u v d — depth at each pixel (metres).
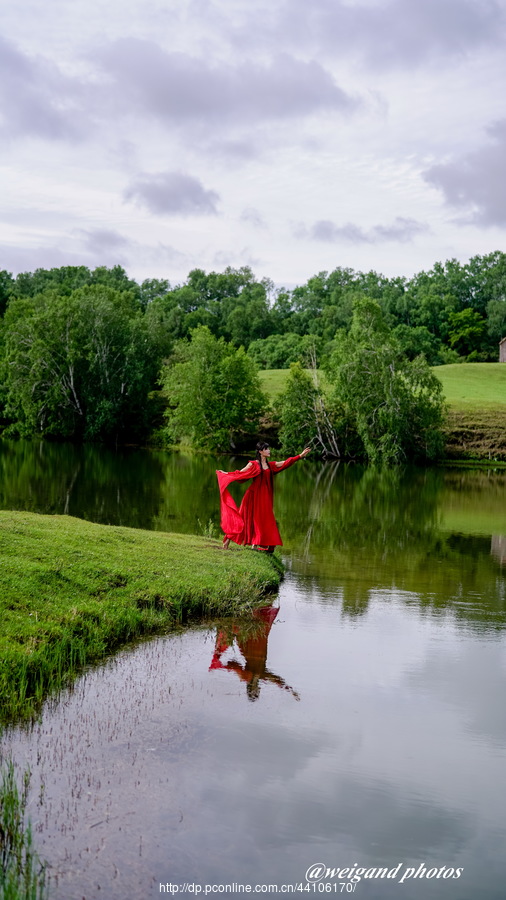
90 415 63.94
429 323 129.12
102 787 5.66
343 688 8.13
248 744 6.57
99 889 4.50
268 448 14.73
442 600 12.83
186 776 5.91
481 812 5.63
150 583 11.12
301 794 5.74
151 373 72.25
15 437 65.00
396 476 44.38
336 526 22.48
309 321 130.12
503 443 57.94
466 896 4.65
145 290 162.00
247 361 60.94
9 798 5.30
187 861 4.82
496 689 8.27
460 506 29.97
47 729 6.68
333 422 58.56
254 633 10.19
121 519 21.36
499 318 124.81
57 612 9.26
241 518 14.73
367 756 6.46
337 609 11.82
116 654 8.94
